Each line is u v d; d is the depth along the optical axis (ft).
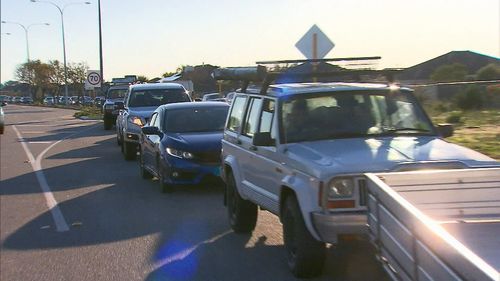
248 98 24.81
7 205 33.55
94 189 38.34
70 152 62.69
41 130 102.37
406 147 18.85
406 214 10.96
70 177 44.27
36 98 418.10
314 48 41.16
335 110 21.15
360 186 16.80
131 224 27.81
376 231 13.46
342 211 16.74
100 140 76.95
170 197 34.45
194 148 34.60
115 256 22.47
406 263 11.15
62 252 23.24
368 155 17.83
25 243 24.79
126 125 53.78
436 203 14.76
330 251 21.62
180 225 27.35
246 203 24.79
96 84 147.23
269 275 19.62
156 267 20.92
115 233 26.11
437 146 19.11
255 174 22.56
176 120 38.52
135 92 59.21
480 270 7.91
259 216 28.58
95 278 19.85
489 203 14.84
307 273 18.76
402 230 11.29
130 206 32.17
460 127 61.52
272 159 20.68
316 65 27.17
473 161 17.61
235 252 22.54
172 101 58.80
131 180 41.98
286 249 19.75
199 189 36.63
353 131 20.49
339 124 20.71
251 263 21.04
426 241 9.93
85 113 164.66
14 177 44.98
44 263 21.77
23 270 20.97
